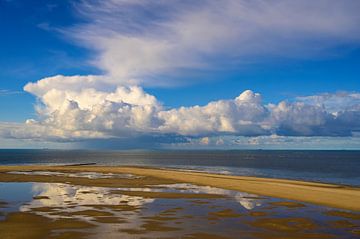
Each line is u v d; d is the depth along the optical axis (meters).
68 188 32.69
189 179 41.78
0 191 30.30
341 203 24.22
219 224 17.84
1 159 130.00
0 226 17.20
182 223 18.00
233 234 15.97
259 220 18.84
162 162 115.75
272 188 32.31
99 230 16.47
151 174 49.88
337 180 49.84
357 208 22.52
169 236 15.51
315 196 27.20
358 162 115.69
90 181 39.25
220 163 108.44
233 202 24.70
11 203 23.84
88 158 154.25
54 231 16.28
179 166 88.44
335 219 19.22
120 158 158.50
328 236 15.79
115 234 15.80
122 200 25.36
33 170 58.00
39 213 20.33
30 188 32.56
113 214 20.19
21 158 143.38
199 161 125.38
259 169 76.19
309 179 50.97
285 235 15.90
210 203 24.23
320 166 89.94
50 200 25.22
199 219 18.98
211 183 37.25
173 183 37.66
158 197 26.92
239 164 101.50
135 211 21.11
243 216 19.84
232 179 41.66
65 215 19.81
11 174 48.84
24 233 15.93
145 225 17.48
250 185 34.81
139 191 30.50
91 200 25.30
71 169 60.03
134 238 15.17
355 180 50.03
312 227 17.41
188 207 22.59
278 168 80.69
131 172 53.72
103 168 61.91
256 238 15.37
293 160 134.88
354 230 16.89
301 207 22.80
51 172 53.78
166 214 20.25
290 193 29.00
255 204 23.89
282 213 20.78
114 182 38.31
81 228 16.84
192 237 15.41
